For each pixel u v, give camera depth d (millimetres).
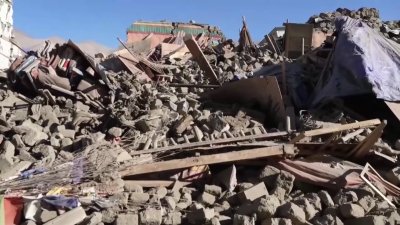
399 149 8336
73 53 10695
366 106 10133
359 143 7613
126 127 8859
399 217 5988
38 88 10188
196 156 7379
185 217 6152
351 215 5988
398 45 10867
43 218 5672
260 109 10461
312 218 6109
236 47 22953
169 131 8875
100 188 6340
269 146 7598
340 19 11477
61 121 9406
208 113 9656
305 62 12445
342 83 9945
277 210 6031
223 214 6402
